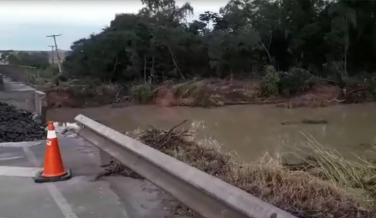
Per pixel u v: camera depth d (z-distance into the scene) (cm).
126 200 471
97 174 579
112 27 5144
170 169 394
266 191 521
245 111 3162
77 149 752
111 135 554
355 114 2812
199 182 352
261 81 3859
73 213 434
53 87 3753
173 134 790
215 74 4553
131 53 4500
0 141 970
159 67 4562
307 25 4388
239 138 1781
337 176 803
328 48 4325
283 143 1606
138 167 474
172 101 3650
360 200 611
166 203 456
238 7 4947
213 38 4641
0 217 427
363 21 4203
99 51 4544
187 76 4556
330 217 471
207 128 2212
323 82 3738
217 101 3584
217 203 338
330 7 4222
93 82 4069
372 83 3612
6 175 592
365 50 4294
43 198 486
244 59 4441
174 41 4512
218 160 695
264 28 4616
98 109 3562
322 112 2962
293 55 4512
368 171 849
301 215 449
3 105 1784
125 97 3903
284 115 2834
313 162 900
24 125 1286
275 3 4653
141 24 4862
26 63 6159
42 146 816
